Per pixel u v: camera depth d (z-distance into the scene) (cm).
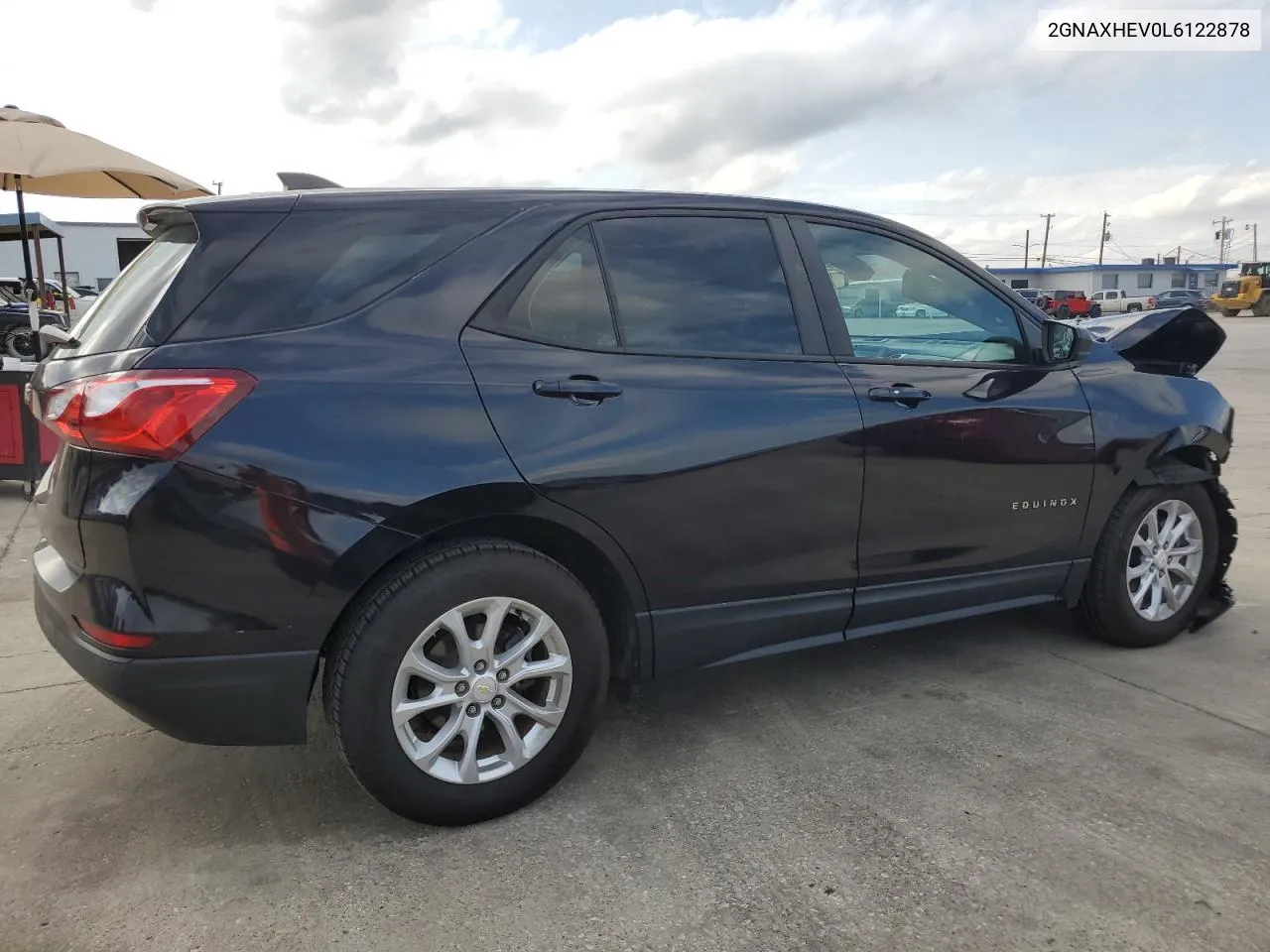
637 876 238
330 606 236
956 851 248
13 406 677
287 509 228
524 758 265
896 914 222
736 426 285
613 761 302
